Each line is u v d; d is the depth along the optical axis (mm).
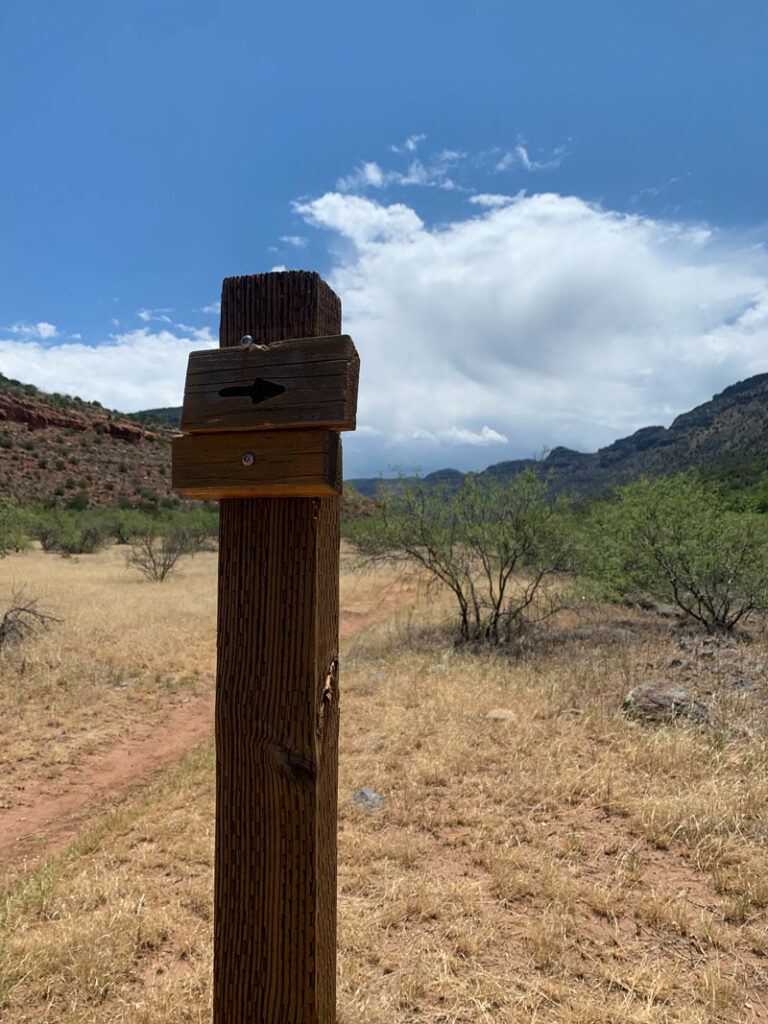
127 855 3898
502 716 5641
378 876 3424
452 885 3260
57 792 5242
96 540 30797
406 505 9523
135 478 66062
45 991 2678
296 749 1278
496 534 9203
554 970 2662
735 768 4395
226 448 1286
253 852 1305
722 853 3457
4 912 3307
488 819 3939
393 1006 2490
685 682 6426
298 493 1269
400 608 13875
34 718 6723
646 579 9555
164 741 6414
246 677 1314
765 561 8844
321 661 1315
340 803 4285
